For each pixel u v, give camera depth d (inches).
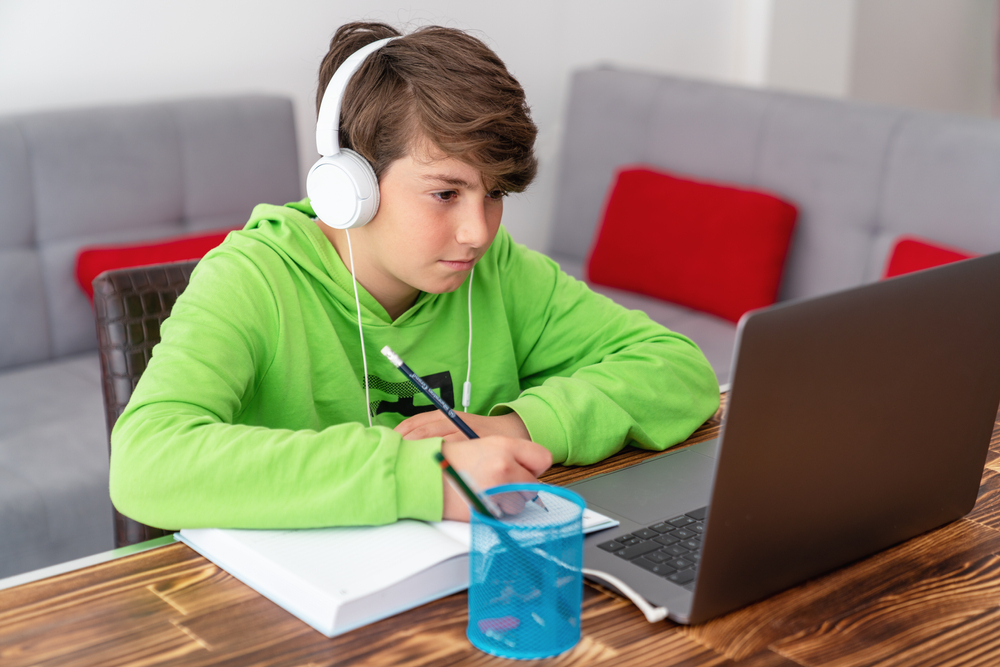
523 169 39.4
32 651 26.5
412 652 26.8
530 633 26.6
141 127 90.0
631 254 105.4
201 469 32.4
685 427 43.5
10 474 68.2
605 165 114.1
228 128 95.3
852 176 95.3
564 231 118.6
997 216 85.8
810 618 29.0
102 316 44.9
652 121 109.7
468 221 38.7
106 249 86.0
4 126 83.0
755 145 101.8
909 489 33.1
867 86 175.6
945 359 31.9
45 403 78.7
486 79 38.0
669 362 45.1
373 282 44.2
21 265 84.4
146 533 42.7
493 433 38.4
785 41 139.3
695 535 33.5
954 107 193.0
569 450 39.3
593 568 30.8
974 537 34.7
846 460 30.0
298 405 42.4
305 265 43.0
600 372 43.6
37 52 90.6
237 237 43.3
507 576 26.4
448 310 47.5
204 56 100.3
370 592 27.8
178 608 28.8
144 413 34.8
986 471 40.3
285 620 28.2
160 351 37.5
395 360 37.7
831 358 28.0
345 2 107.7
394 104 37.4
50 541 67.2
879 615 29.3
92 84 94.3
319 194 39.1
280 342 41.6
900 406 31.0
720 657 26.8
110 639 27.1
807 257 99.0
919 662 27.0
